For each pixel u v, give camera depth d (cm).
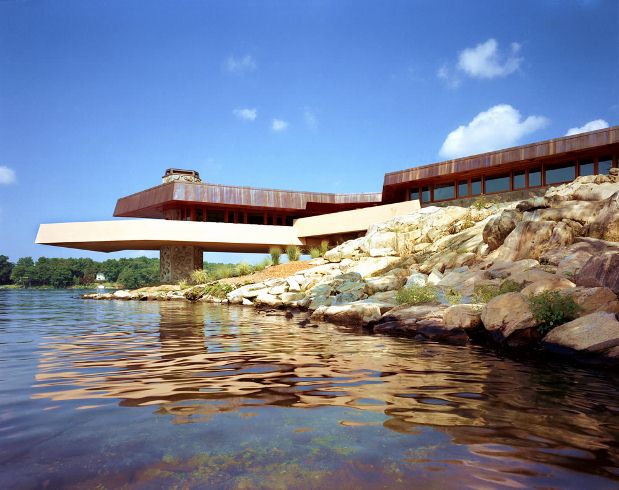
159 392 434
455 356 670
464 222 2005
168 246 3447
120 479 239
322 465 258
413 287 1264
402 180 2972
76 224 3123
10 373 522
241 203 3388
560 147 2292
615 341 595
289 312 1447
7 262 14488
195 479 238
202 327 1053
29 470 250
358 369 557
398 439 305
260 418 350
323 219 3322
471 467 260
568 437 316
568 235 1234
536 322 739
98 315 1438
